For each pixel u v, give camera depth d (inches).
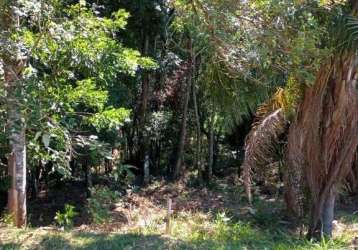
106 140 422.9
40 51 211.3
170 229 319.9
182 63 537.3
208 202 480.1
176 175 576.4
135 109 556.7
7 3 179.3
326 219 297.7
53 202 485.7
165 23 439.2
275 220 370.9
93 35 226.5
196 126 588.1
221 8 171.8
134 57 266.2
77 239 242.5
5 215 323.9
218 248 238.2
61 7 219.6
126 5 417.7
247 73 200.5
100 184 509.0
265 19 175.8
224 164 629.6
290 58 183.6
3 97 147.4
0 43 177.6
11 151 316.2
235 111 295.1
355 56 250.7
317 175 293.9
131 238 250.5
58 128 167.6
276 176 487.8
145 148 566.9
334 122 279.9
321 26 208.8
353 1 234.4
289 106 293.7
